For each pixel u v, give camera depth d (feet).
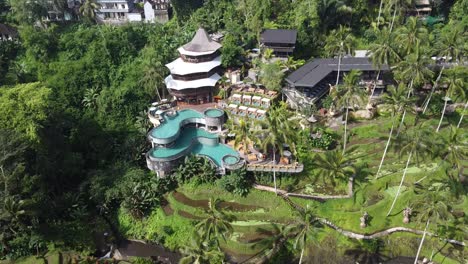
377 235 265.75
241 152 306.14
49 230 267.59
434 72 360.48
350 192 282.97
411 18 341.82
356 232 265.75
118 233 278.67
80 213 277.44
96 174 302.66
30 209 254.06
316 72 351.05
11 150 252.42
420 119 350.43
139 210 279.08
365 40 426.51
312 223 216.13
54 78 390.83
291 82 336.08
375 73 362.12
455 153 260.62
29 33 409.28
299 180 294.05
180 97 360.69
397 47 331.36
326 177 293.02
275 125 263.70
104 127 359.46
